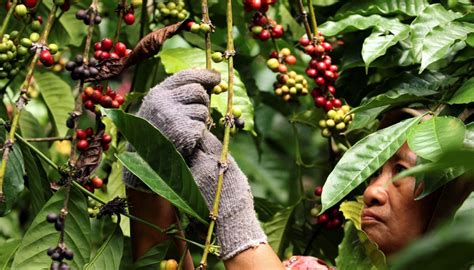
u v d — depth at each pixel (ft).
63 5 6.97
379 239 6.85
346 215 7.20
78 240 6.83
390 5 7.80
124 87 10.49
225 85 6.98
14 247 7.51
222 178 6.55
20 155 6.88
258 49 8.70
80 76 6.82
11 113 8.97
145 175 6.44
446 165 4.15
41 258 6.77
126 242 7.41
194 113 6.65
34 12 7.14
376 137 6.72
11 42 6.96
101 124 7.04
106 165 8.29
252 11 7.86
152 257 6.89
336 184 6.63
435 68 7.69
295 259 7.14
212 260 8.68
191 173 6.45
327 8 8.31
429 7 7.23
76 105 6.82
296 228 8.26
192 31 6.94
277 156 9.59
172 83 6.77
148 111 6.72
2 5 8.00
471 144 6.50
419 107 7.04
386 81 7.51
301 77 7.77
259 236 6.59
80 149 6.98
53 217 6.57
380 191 6.84
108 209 6.80
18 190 6.85
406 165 6.81
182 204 6.48
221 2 8.40
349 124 7.67
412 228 6.79
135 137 6.39
